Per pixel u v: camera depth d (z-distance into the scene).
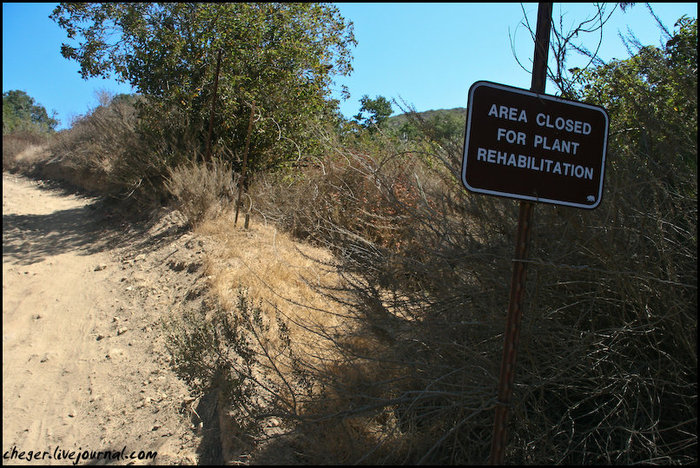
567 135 2.38
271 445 3.23
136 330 5.64
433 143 3.65
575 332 3.09
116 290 7.00
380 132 4.68
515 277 2.27
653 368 2.97
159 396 4.25
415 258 3.61
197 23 10.55
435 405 3.14
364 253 3.98
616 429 3.04
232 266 6.41
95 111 15.23
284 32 10.85
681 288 3.05
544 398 3.22
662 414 3.05
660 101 3.46
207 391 3.71
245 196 9.09
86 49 10.68
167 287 6.66
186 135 10.30
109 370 4.83
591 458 2.95
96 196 13.48
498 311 3.13
